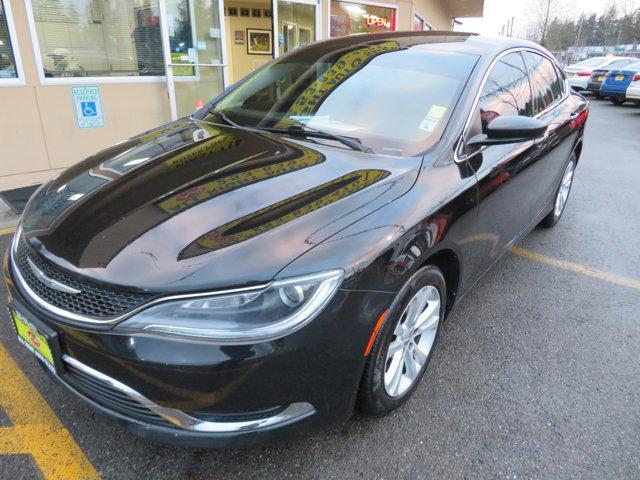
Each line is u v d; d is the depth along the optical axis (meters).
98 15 5.73
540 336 3.02
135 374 1.66
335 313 1.74
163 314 1.64
